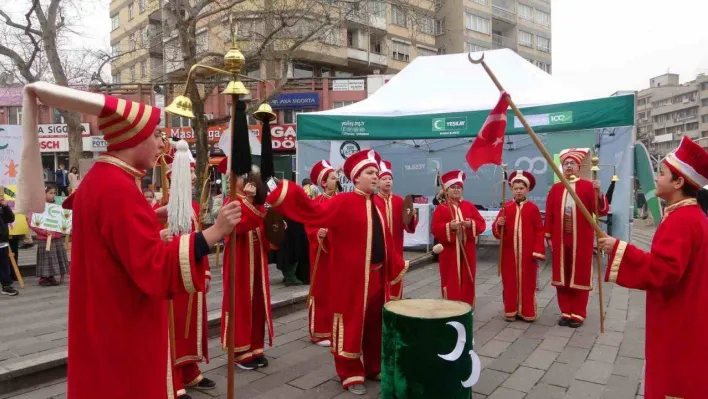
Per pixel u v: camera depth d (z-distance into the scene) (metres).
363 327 4.32
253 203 4.50
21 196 2.04
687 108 84.12
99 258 2.18
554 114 9.67
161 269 2.15
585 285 6.00
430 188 13.73
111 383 2.18
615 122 9.24
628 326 6.05
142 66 24.78
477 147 3.97
